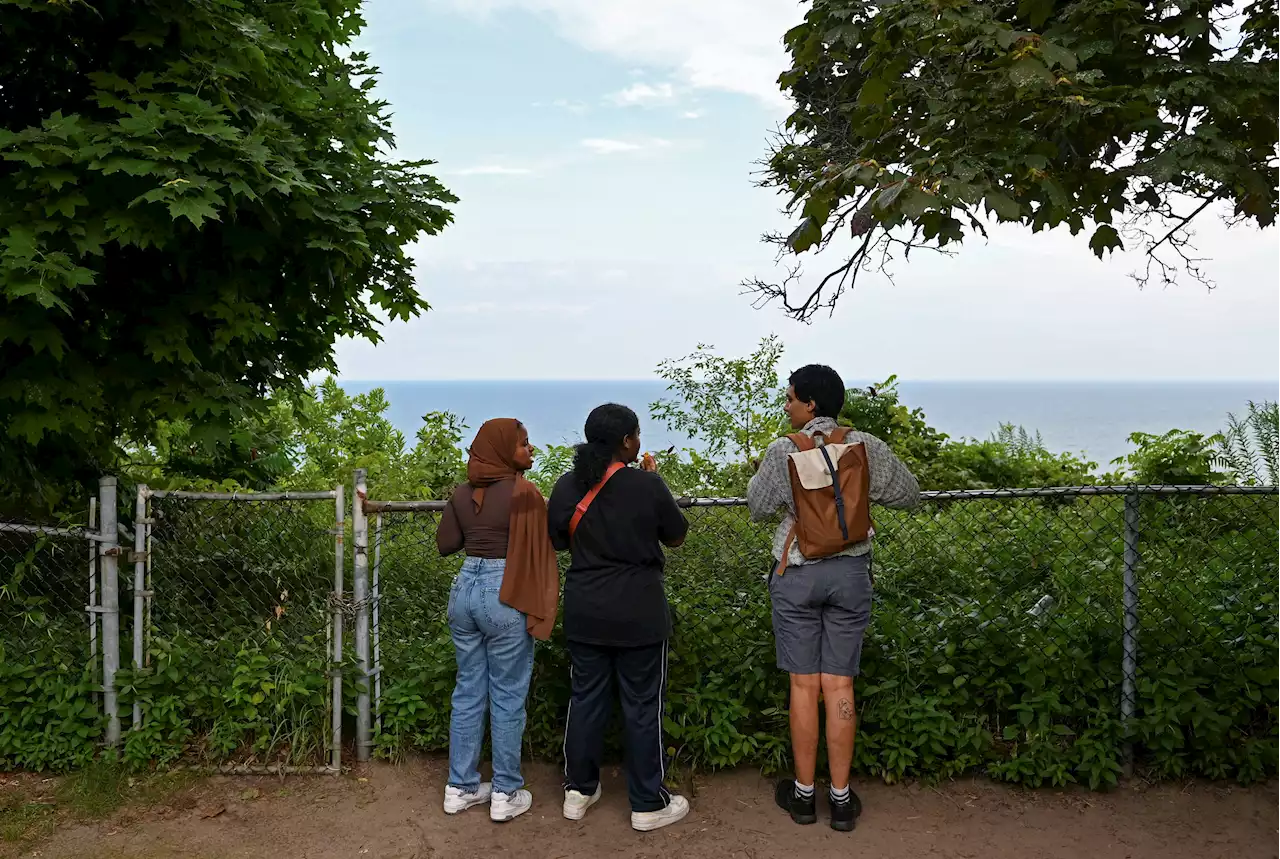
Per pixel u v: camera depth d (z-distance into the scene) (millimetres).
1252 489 3623
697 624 3908
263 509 4715
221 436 4977
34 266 3893
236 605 4609
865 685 3729
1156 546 4215
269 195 4719
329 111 5488
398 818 3502
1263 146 3635
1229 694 3633
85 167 4375
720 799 3604
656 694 3402
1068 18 3631
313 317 6020
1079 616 3863
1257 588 3949
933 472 9680
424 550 4734
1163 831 3301
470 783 3551
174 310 4895
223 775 3824
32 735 3879
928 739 3658
